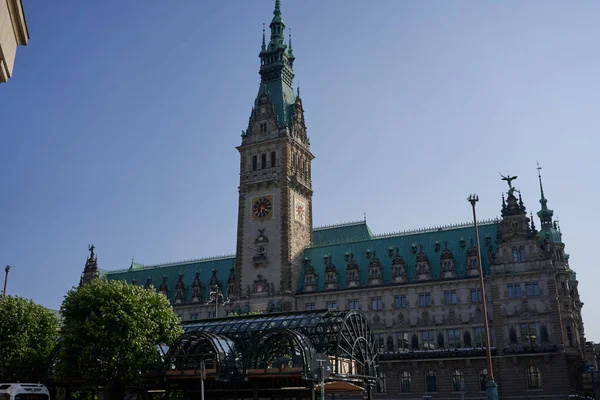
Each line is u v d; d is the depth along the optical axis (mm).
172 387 65500
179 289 145375
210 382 62906
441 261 114250
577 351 102312
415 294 114938
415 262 118188
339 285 123750
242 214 131625
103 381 65625
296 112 138375
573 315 113375
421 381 107625
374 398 109875
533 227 106625
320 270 128000
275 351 66062
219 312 135750
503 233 108688
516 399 99188
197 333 61062
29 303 77625
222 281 142875
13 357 72500
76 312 67625
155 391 72875
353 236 141125
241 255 129375
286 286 122562
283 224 126375
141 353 64812
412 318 113750
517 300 104125
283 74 141250
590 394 150375
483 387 102500
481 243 114875
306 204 137000
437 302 112438
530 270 104562
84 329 64875
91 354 63938
